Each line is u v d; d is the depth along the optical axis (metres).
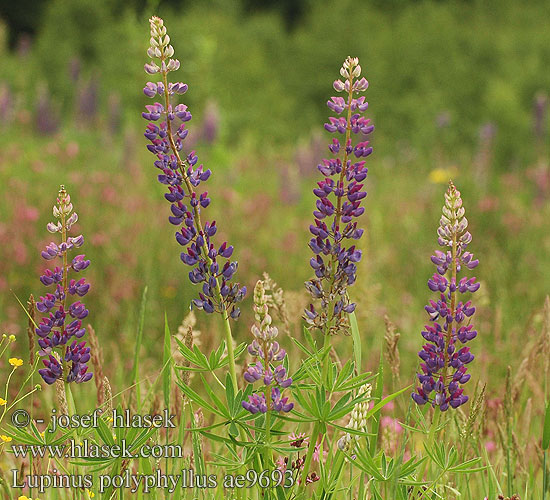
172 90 3.11
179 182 3.12
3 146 15.50
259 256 9.80
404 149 22.81
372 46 28.80
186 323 4.29
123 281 8.09
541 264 9.60
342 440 3.15
